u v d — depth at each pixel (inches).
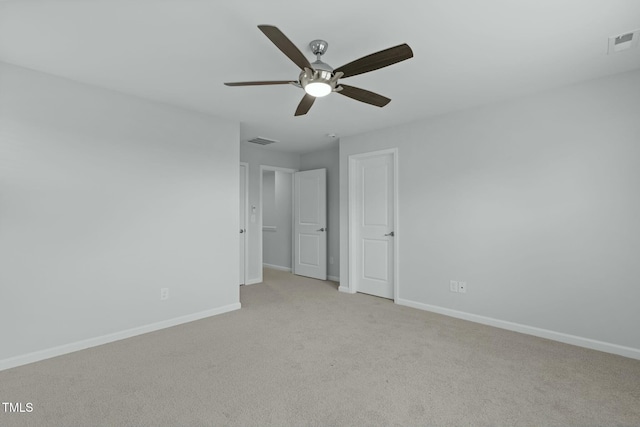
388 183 164.9
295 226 233.1
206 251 136.2
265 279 216.2
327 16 70.8
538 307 115.0
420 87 110.9
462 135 134.2
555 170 111.7
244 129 164.1
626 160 99.1
